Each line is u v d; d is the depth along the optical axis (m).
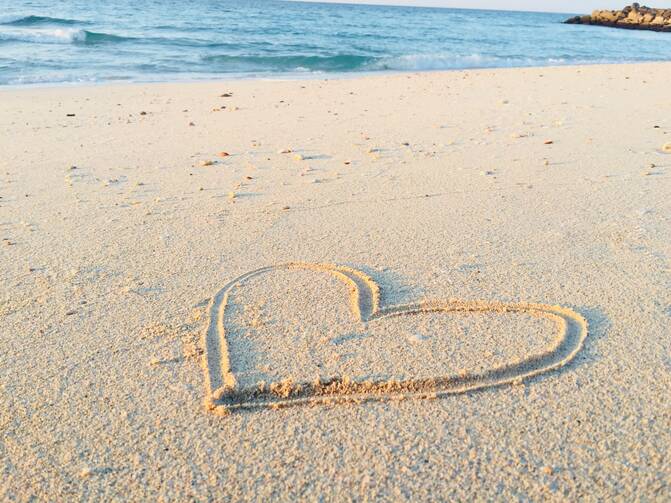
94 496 0.47
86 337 0.67
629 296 0.74
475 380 0.59
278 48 5.53
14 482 0.48
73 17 7.70
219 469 0.49
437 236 0.92
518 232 0.94
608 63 5.32
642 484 0.47
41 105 2.34
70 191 1.18
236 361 0.62
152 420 0.55
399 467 0.49
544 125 1.76
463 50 6.15
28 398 0.58
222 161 1.40
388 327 0.68
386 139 1.61
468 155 1.41
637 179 1.20
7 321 0.70
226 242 0.91
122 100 2.49
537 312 0.70
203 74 3.79
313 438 0.53
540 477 0.48
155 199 1.12
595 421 0.54
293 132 1.73
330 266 0.83
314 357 0.63
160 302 0.74
